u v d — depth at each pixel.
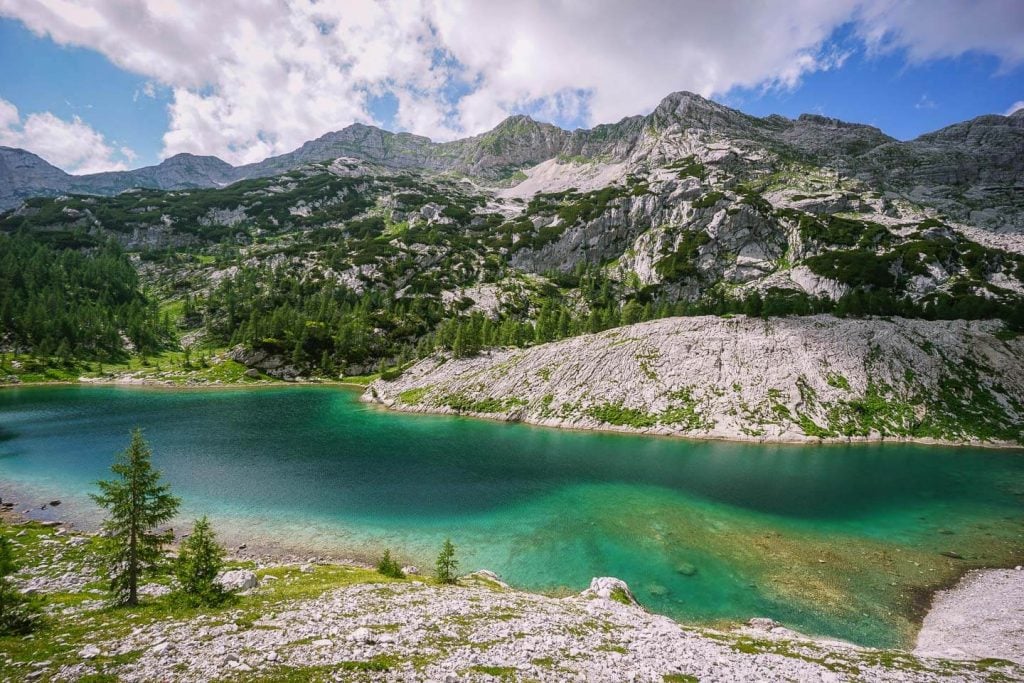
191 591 27.50
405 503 58.53
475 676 18.47
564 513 55.56
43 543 41.97
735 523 52.53
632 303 199.25
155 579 35.34
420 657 20.02
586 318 188.75
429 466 74.44
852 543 47.50
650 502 59.03
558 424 105.25
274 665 18.16
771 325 120.00
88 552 40.25
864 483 66.19
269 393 153.00
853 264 192.62
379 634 22.50
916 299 171.25
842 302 127.25
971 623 33.06
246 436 93.75
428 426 105.56
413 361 161.00
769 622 33.03
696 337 119.56
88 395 137.00
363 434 96.81
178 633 22.08
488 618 26.50
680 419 99.06
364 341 196.62
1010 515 54.94
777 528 51.19
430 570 42.22
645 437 94.75
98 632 22.27
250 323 194.38
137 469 28.39
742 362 109.75
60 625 23.52
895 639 31.97
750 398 101.06
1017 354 109.00
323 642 20.94
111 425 100.31
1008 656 27.66
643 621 29.47
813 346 110.56
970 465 75.25
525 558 44.50
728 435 93.06
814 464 75.62
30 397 130.62
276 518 53.56
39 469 68.44
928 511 56.00
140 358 184.00
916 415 94.94
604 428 101.12
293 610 26.34
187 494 60.78
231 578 32.34
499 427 104.69
